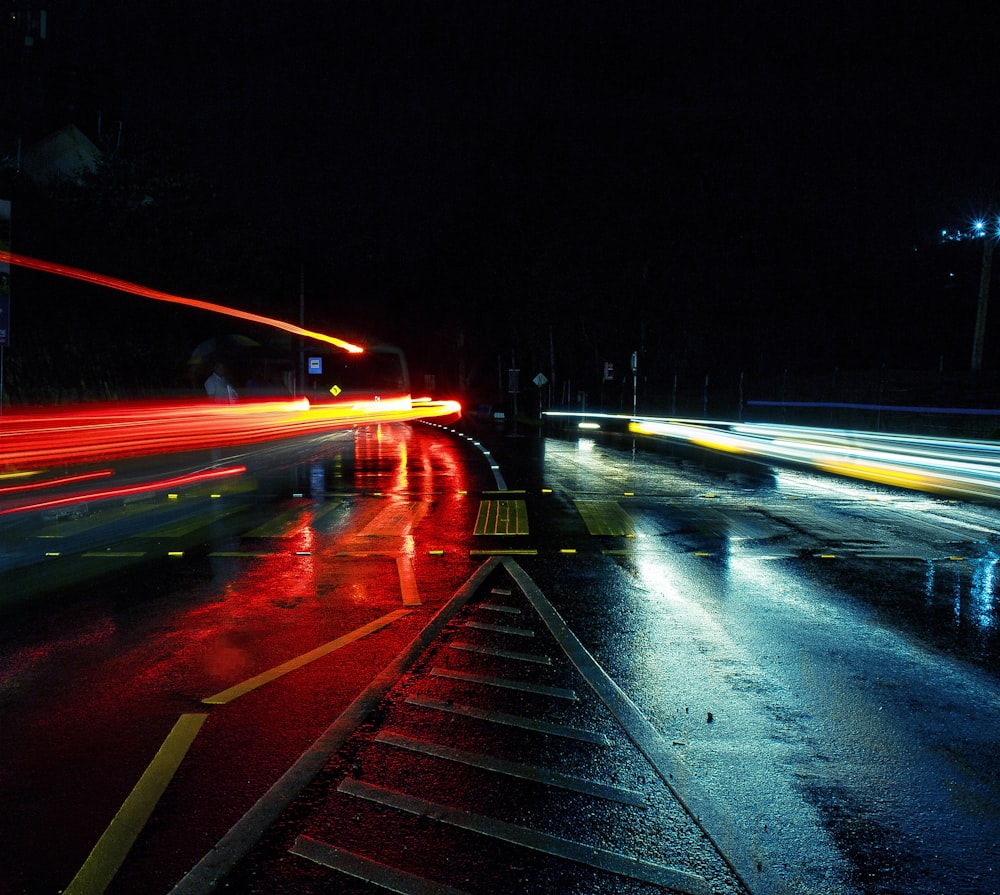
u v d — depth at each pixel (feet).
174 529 37.68
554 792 12.70
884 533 36.65
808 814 12.10
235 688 17.20
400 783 12.96
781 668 18.60
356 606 24.09
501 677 17.92
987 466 62.28
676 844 11.28
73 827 11.66
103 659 19.16
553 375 191.83
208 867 10.66
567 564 30.12
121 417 91.61
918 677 18.07
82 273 95.91
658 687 17.34
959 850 11.19
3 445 65.51
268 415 130.52
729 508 44.32
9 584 26.94
